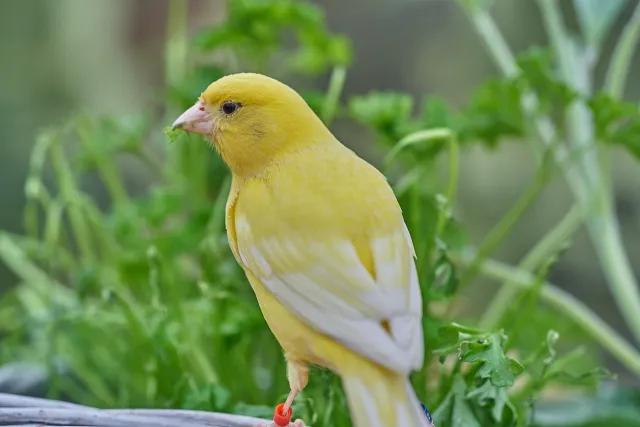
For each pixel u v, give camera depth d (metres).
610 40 2.79
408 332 1.86
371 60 3.01
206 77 2.04
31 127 2.85
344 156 1.90
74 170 2.07
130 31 3.08
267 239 1.89
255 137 1.91
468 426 1.90
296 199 1.89
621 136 1.98
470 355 1.89
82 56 3.02
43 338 2.04
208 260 1.99
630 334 2.84
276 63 2.51
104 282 2.01
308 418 1.92
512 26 2.90
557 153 2.04
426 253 1.94
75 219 2.04
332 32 3.03
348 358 1.87
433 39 2.99
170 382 1.97
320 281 1.87
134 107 3.04
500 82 2.00
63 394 2.04
